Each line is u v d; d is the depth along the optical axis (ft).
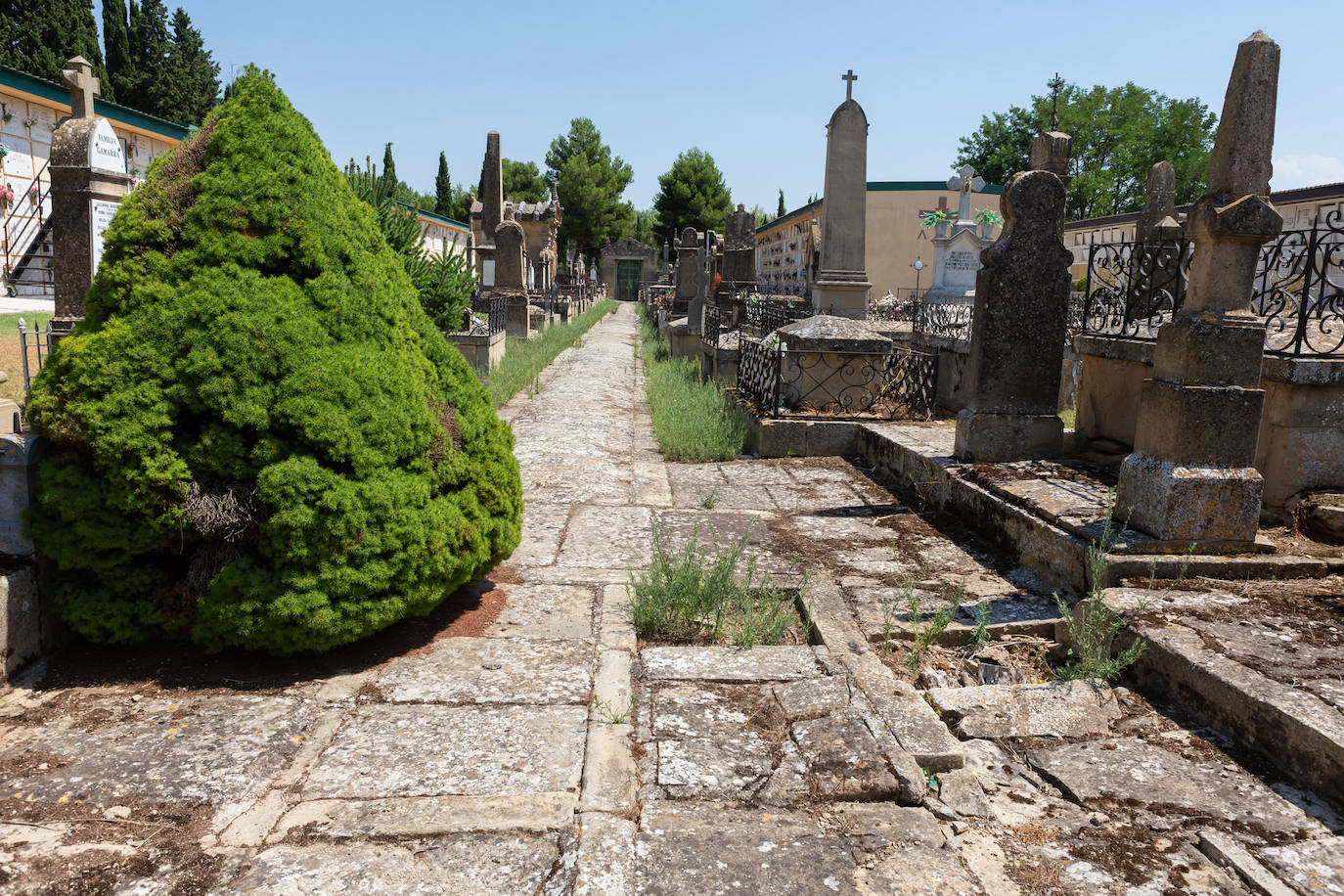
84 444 10.50
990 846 8.20
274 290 11.16
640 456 27.45
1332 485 15.93
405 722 10.00
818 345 29.86
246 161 11.81
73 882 7.19
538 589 14.60
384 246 13.70
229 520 10.46
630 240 220.64
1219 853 8.00
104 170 25.11
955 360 35.22
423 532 11.25
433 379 13.21
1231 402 13.50
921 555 17.19
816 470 25.66
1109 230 85.71
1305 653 10.79
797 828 8.20
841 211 50.55
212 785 8.63
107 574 10.89
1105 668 11.43
